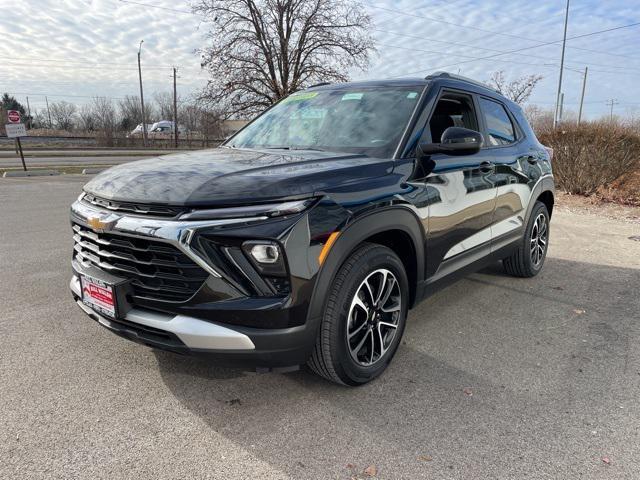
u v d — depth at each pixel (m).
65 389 2.78
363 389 2.86
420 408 2.67
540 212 5.02
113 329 2.57
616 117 12.00
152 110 70.62
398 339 3.06
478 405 2.71
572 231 7.90
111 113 55.62
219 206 2.25
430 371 3.09
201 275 2.26
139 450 2.28
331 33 26.42
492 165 3.85
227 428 2.46
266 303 2.27
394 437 2.41
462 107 3.82
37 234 6.77
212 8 25.47
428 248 3.13
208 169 2.59
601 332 3.77
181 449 2.29
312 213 2.34
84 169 19.45
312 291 2.36
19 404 2.62
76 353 3.20
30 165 22.23
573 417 2.62
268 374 2.99
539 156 4.88
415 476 2.14
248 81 25.58
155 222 2.30
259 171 2.52
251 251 2.24
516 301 4.44
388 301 2.97
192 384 2.86
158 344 2.41
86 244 2.72
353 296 2.62
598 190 11.79
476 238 3.76
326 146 3.25
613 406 2.73
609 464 2.25
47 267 5.14
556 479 2.14
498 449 2.34
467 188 3.49
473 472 2.18
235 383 2.88
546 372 3.11
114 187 2.56
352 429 2.47
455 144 2.99
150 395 2.74
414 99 3.33
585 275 5.32
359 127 3.29
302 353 2.41
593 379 3.03
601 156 11.14
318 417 2.56
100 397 2.71
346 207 2.47
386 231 2.82
